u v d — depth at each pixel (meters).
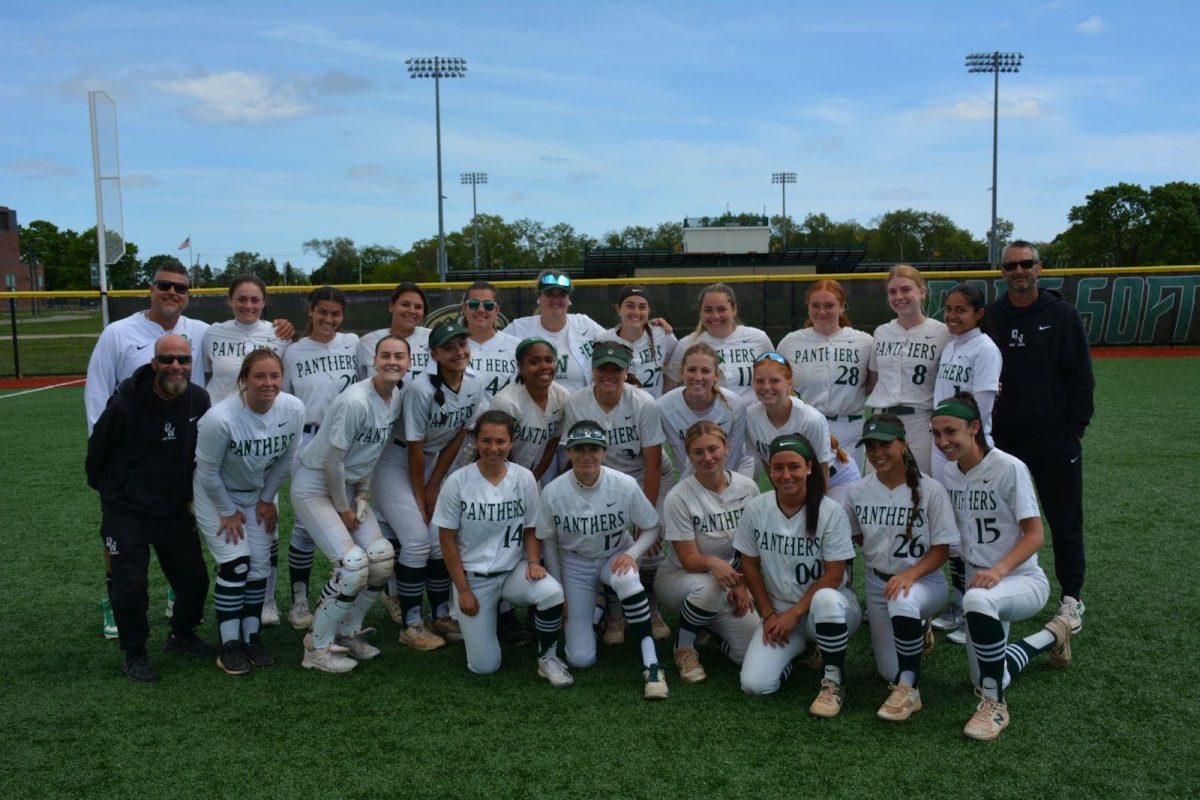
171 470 4.02
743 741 3.38
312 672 4.12
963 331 4.36
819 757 3.24
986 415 4.30
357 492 4.29
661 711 3.66
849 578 4.01
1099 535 5.95
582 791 3.03
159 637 4.61
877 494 3.85
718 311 4.90
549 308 4.96
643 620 3.94
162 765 3.26
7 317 25.73
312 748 3.37
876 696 3.79
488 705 3.74
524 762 3.24
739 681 3.96
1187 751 3.24
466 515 3.97
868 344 4.84
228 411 3.94
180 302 4.55
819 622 3.63
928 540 3.79
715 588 3.98
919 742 3.35
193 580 4.20
